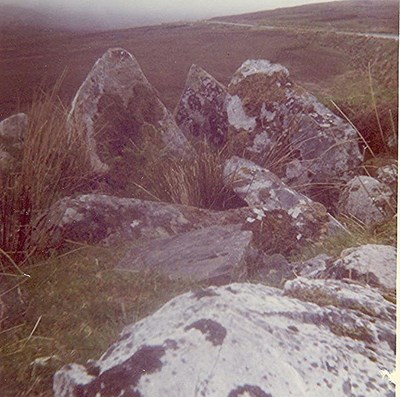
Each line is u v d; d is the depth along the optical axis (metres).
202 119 2.29
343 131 2.39
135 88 2.17
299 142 2.41
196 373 1.58
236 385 1.57
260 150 2.38
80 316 1.97
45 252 2.06
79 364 1.86
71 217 2.09
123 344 1.74
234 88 2.30
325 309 1.82
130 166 2.20
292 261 2.23
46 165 2.09
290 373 1.61
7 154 2.06
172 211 2.20
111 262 2.08
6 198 2.05
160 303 2.02
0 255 2.04
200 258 2.08
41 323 1.97
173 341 1.65
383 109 2.37
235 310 1.72
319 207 2.32
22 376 1.89
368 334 1.79
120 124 2.18
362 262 2.14
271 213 2.27
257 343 1.64
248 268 2.14
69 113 2.09
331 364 1.66
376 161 2.42
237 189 2.30
